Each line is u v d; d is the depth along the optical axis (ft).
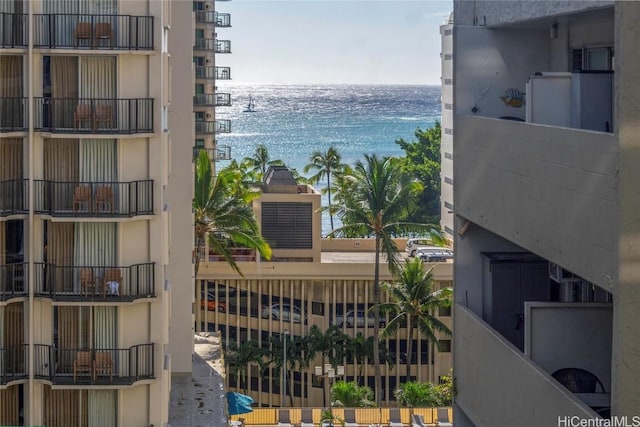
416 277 242.37
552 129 61.77
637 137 52.95
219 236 230.68
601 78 68.90
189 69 158.51
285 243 275.39
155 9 112.98
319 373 206.49
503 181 70.54
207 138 320.50
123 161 113.39
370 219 244.63
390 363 261.03
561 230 60.54
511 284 81.56
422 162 504.84
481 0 80.28
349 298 264.72
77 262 114.01
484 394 75.92
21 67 112.68
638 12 51.98
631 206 52.90
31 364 113.80
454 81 81.00
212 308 263.90
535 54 81.00
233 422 173.88
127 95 113.09
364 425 206.59
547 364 68.23
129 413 115.44
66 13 112.47
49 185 112.57
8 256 113.70
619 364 53.01
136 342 115.14
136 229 114.32
